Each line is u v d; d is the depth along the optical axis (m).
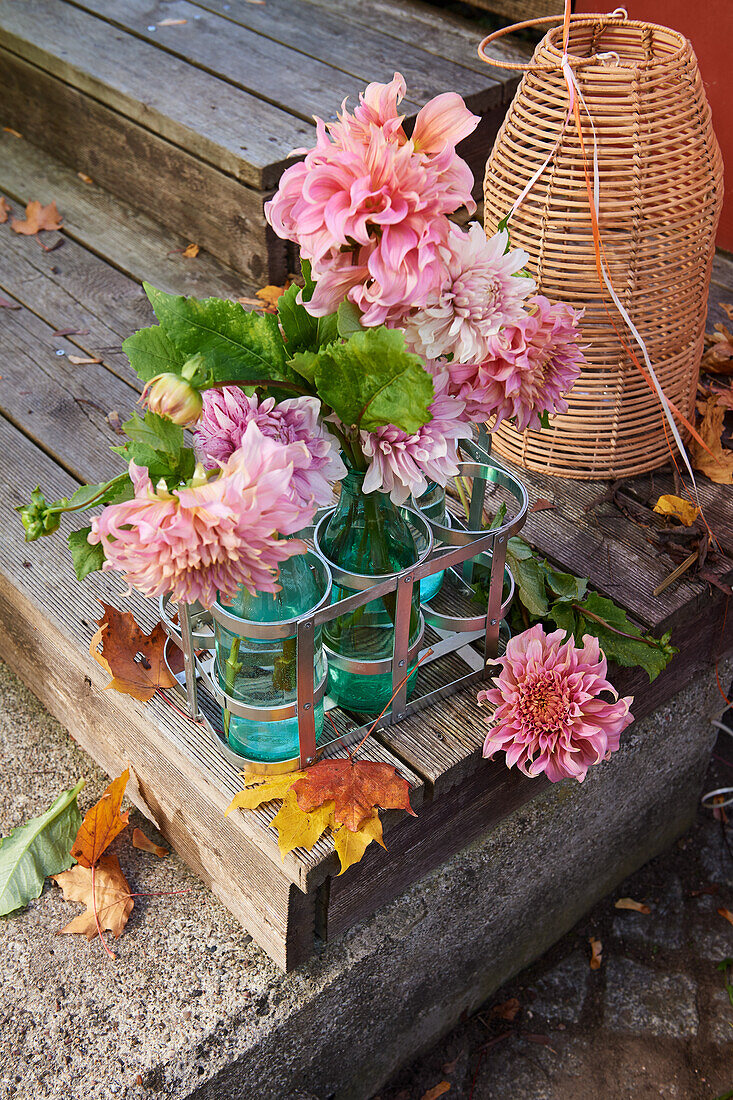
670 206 1.42
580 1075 1.68
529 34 2.72
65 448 1.78
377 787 1.16
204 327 1.00
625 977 1.82
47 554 1.57
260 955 1.33
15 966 1.32
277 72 2.45
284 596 1.07
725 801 2.09
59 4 2.82
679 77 1.44
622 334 1.51
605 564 1.54
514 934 1.70
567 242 1.53
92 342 2.06
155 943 1.35
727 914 1.90
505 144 1.51
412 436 0.96
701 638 1.62
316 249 0.85
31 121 2.74
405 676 1.20
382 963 1.40
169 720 1.28
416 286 0.86
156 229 2.44
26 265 2.31
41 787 1.57
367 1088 1.60
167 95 2.33
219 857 1.32
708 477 1.70
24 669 1.69
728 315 2.10
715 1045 1.72
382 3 2.87
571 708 1.17
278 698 1.12
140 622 1.44
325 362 0.92
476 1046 1.73
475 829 1.42
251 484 0.84
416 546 1.18
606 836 1.77
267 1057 1.30
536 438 1.67
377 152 0.82
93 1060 1.23
